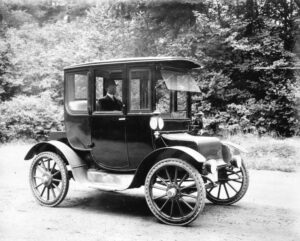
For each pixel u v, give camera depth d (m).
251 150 10.26
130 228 4.62
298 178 7.82
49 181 5.73
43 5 24.27
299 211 5.46
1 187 7.12
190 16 16.91
